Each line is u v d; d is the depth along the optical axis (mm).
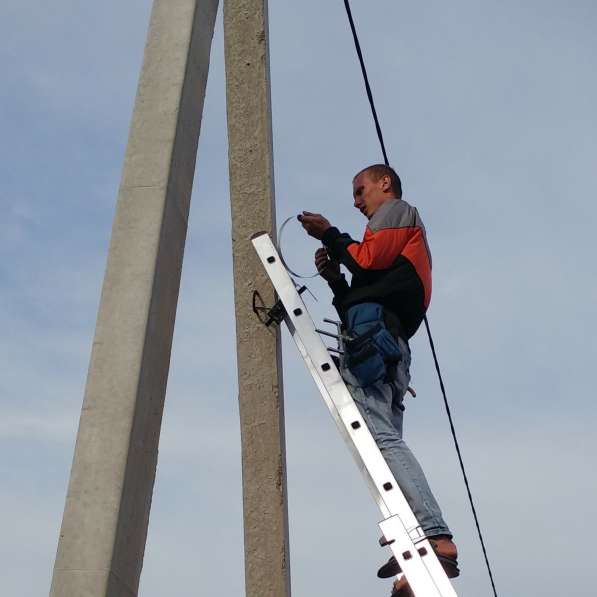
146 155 4047
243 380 4809
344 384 4164
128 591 3484
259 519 4648
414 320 4551
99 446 3510
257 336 4836
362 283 4531
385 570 3936
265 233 4668
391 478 3918
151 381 3723
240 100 5215
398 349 4359
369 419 4238
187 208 4172
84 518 3404
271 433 4730
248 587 4586
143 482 3629
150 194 3957
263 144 5117
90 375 3631
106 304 3752
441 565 3775
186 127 4195
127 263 3820
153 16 4383
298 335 4363
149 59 4273
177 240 4047
